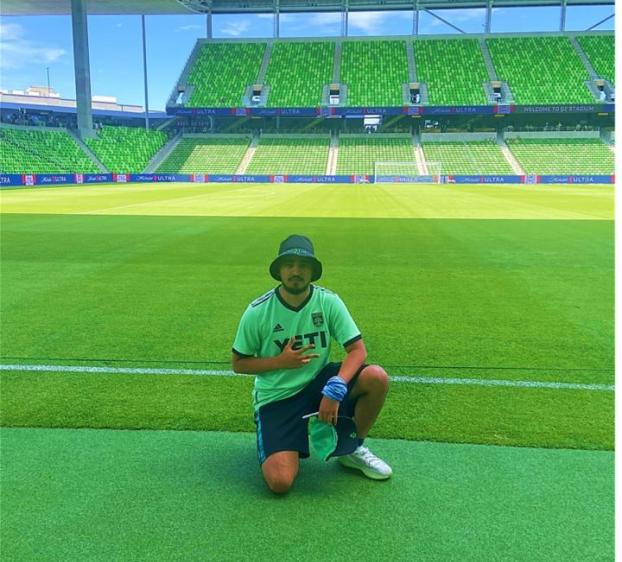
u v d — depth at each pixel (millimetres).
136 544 2670
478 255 11266
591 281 8805
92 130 55094
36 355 5422
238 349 3244
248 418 4055
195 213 20438
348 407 3318
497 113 53062
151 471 3328
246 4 61281
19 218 18453
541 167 52562
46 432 3822
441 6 59719
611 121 58062
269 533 2754
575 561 2562
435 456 3500
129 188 41438
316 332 3229
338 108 54719
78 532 2758
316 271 3078
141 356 5391
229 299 7695
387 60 59844
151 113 75000
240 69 60375
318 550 2629
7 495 3068
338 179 53031
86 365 5145
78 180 48594
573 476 3262
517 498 3045
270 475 3039
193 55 62188
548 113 55844
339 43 62375
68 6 53688
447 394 4477
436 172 53469
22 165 46875
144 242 13039
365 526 2811
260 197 30250
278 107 55469
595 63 56625
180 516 2887
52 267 10000
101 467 3371
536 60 57688
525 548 2648
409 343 5805
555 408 4195
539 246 12414
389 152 56656
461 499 3041
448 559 2576
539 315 6855
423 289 8289
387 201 26969
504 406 4238
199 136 61312
